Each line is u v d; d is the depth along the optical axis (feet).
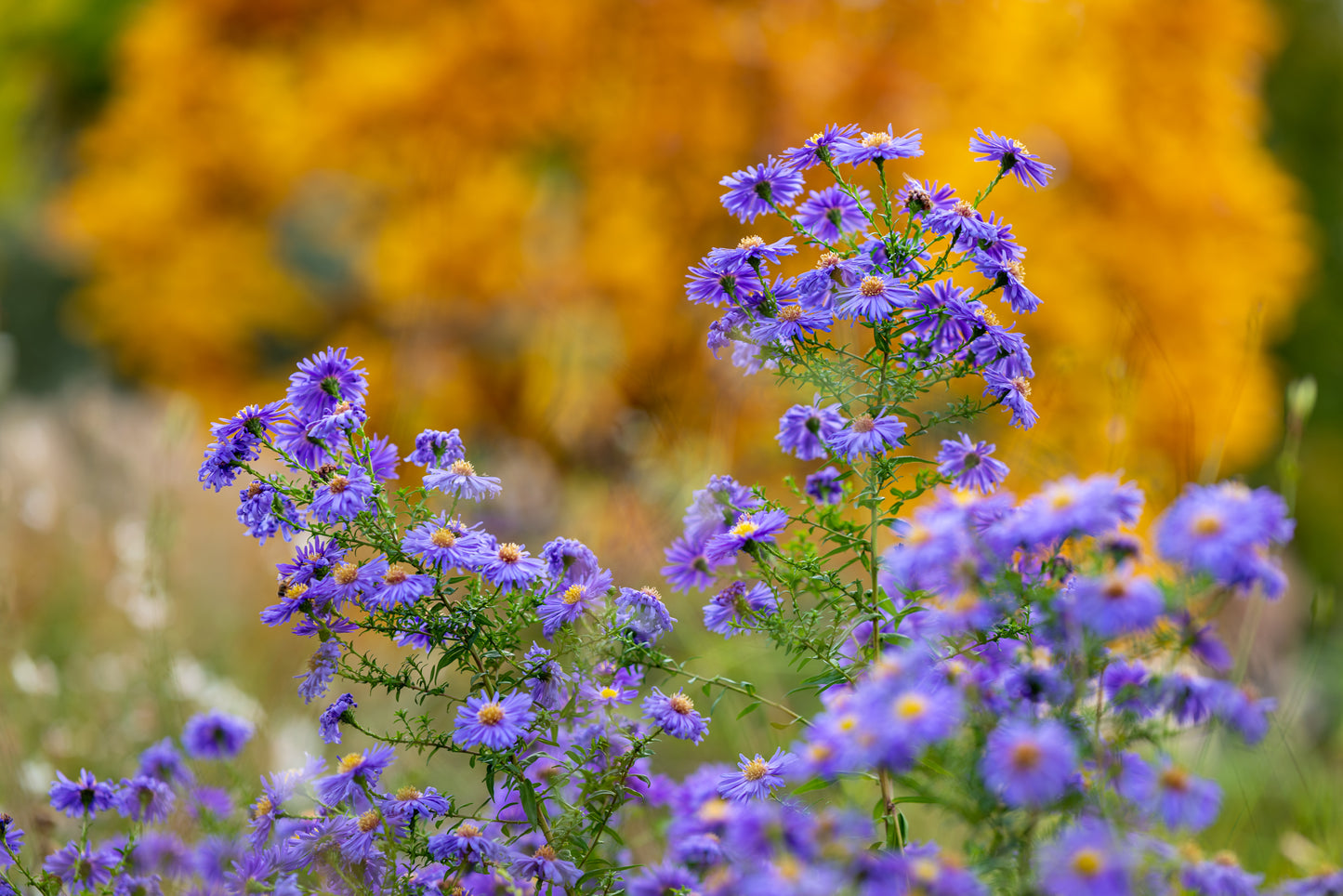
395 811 6.89
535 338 31.14
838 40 29.91
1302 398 10.45
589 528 17.72
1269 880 9.06
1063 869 4.84
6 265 56.75
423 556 6.73
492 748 6.76
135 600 14.43
